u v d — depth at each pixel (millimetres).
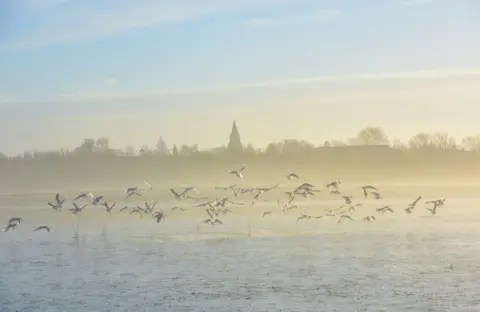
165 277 41750
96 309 35000
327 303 35375
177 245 55062
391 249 51625
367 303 35250
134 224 72125
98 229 67500
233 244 55500
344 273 42438
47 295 37906
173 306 35219
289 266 44906
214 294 37438
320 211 84938
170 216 80000
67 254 51438
